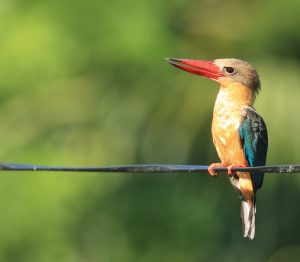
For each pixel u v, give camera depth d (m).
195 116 19.78
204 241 20.20
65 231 19.69
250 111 12.10
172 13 19.69
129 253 20.09
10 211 19.44
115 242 20.06
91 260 19.98
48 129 20.14
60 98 20.17
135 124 20.08
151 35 19.48
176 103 19.89
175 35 19.69
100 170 10.08
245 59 19.92
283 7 19.97
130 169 10.14
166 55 19.58
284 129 19.28
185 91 19.88
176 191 20.02
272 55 20.03
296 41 20.06
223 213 20.17
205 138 19.69
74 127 20.19
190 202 20.08
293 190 19.62
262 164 12.18
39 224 19.56
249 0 20.14
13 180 19.50
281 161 19.14
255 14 20.02
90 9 19.64
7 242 19.61
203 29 19.77
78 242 19.89
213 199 20.09
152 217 20.00
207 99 19.78
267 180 19.53
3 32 19.62
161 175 20.03
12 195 19.44
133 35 19.47
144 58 19.59
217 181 20.02
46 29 19.59
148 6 19.58
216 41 19.83
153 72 19.78
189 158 19.72
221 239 20.30
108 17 19.61
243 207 11.96
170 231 20.11
